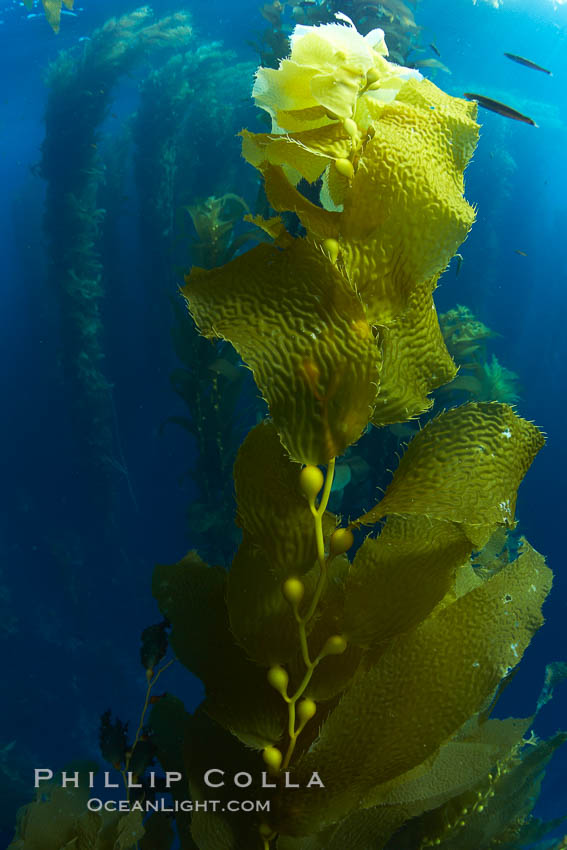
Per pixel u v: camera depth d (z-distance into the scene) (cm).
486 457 74
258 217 76
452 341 904
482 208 2259
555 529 2906
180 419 818
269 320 70
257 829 83
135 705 2517
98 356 2028
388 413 76
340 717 76
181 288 72
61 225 1866
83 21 2044
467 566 97
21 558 2753
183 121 1878
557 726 2173
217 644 89
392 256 73
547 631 2380
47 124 1830
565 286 2862
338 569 86
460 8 1736
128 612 2691
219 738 89
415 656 77
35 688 2452
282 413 70
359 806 78
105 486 2297
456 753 82
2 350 2995
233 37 2153
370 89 77
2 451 2917
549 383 2973
